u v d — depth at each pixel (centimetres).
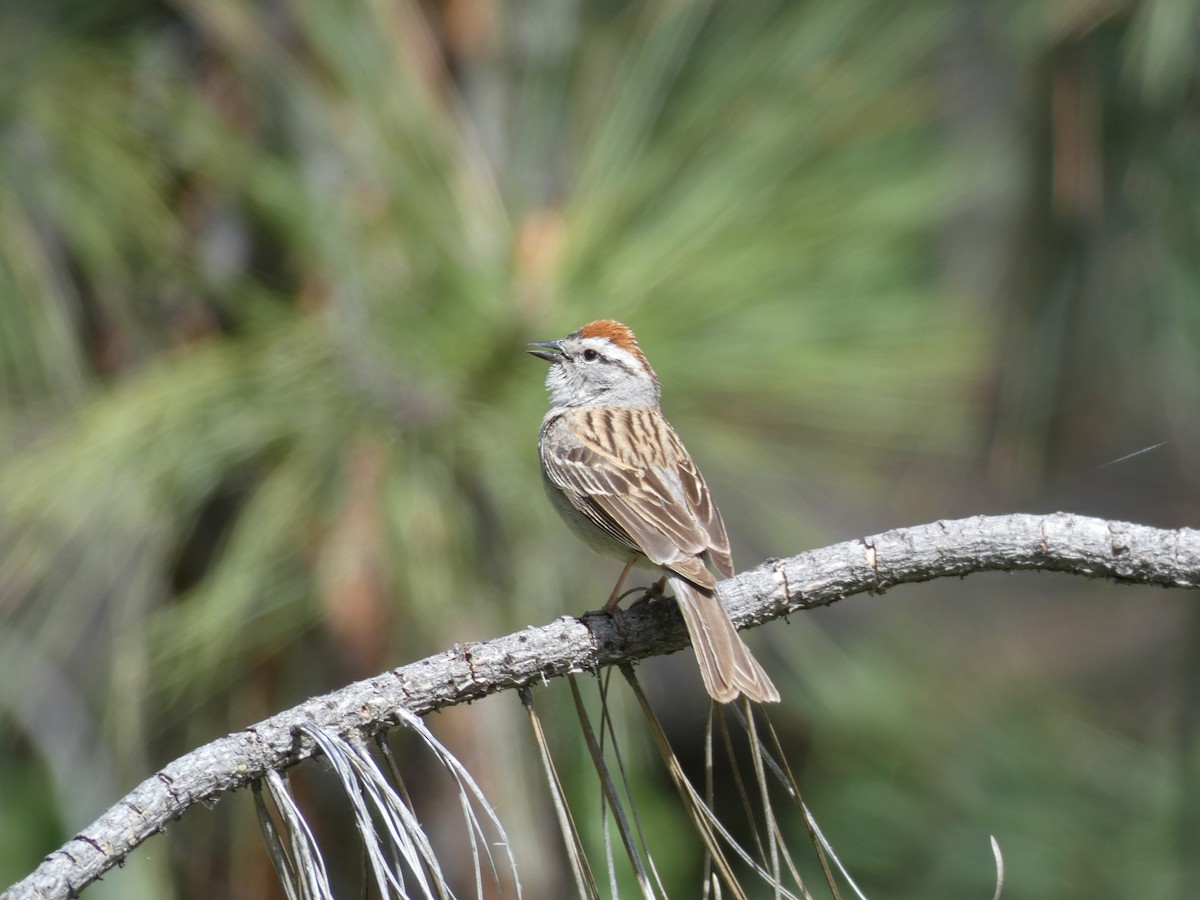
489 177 858
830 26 887
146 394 824
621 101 872
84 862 509
